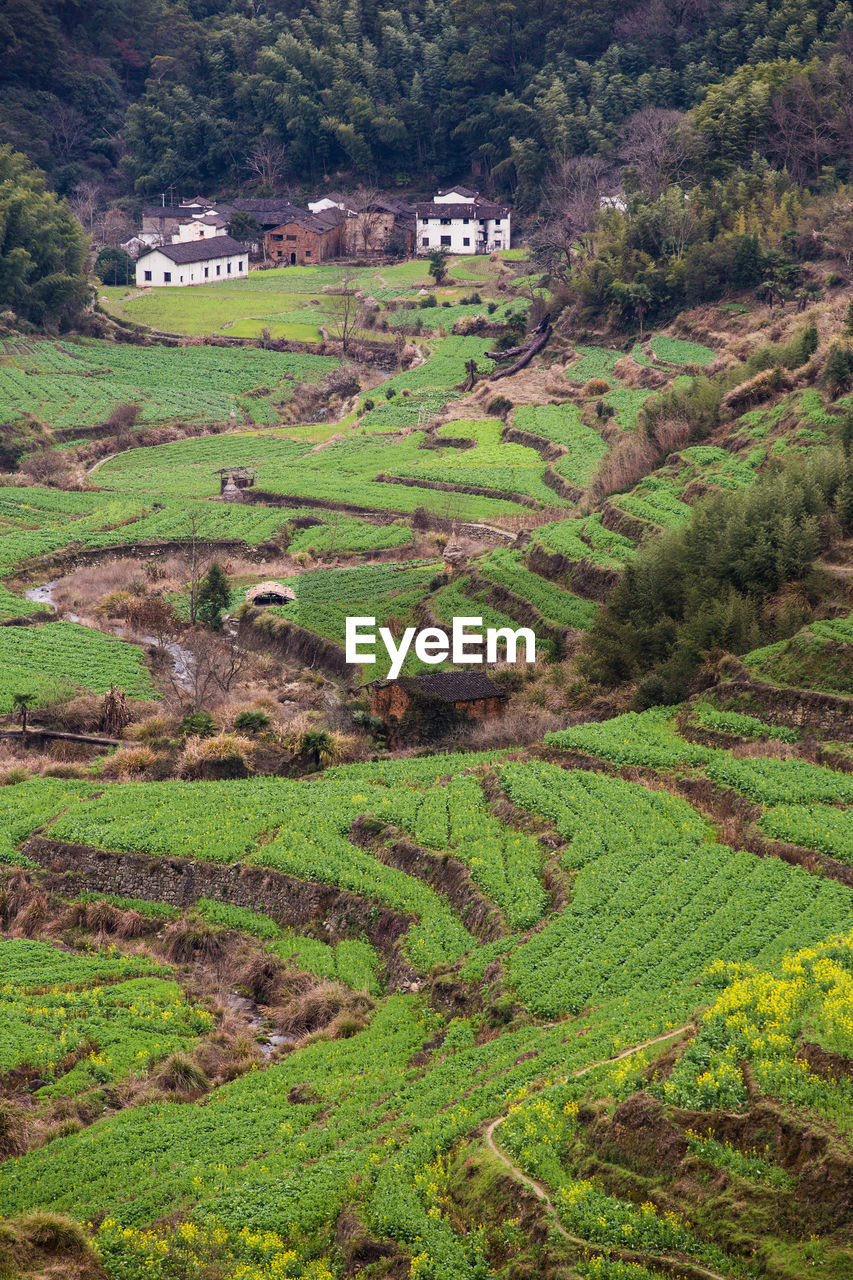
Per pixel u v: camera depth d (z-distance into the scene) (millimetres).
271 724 65438
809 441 79312
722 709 56656
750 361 97750
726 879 43000
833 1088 26031
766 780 49344
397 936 45438
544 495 104125
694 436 90812
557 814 49500
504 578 80188
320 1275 27219
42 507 112500
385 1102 34219
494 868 46750
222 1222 29641
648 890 42969
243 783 58688
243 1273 27641
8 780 60594
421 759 60250
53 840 53094
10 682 71938
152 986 44281
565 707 63781
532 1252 25562
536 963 39500
